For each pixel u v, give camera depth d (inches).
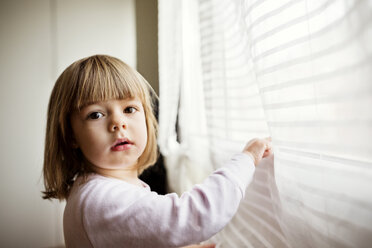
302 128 16.7
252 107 26.3
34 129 71.5
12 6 69.3
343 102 13.7
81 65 24.4
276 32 18.0
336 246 15.4
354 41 12.7
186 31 47.9
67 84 24.0
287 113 17.7
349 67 13.1
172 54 51.4
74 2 72.4
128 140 22.7
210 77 33.6
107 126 22.4
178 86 50.9
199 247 30.5
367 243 13.7
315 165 16.5
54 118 25.3
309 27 15.6
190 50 45.4
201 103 41.9
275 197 22.3
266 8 18.9
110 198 20.8
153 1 76.2
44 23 71.1
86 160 25.1
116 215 20.0
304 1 15.9
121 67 24.9
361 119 12.8
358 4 12.2
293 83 16.9
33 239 72.3
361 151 13.1
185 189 49.6
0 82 69.4
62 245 73.5
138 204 20.2
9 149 70.7
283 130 18.3
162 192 64.9
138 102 24.5
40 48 71.0
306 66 16.0
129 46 74.7
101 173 24.4
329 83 14.4
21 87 70.4
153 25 76.0
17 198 71.6
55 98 25.5
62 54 71.9
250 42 21.0
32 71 70.8
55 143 25.6
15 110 70.5
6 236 71.2
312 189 16.7
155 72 75.8
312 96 15.8
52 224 73.2
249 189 27.5
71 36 72.2
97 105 22.6
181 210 19.8
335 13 13.7
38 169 72.2
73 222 21.5
